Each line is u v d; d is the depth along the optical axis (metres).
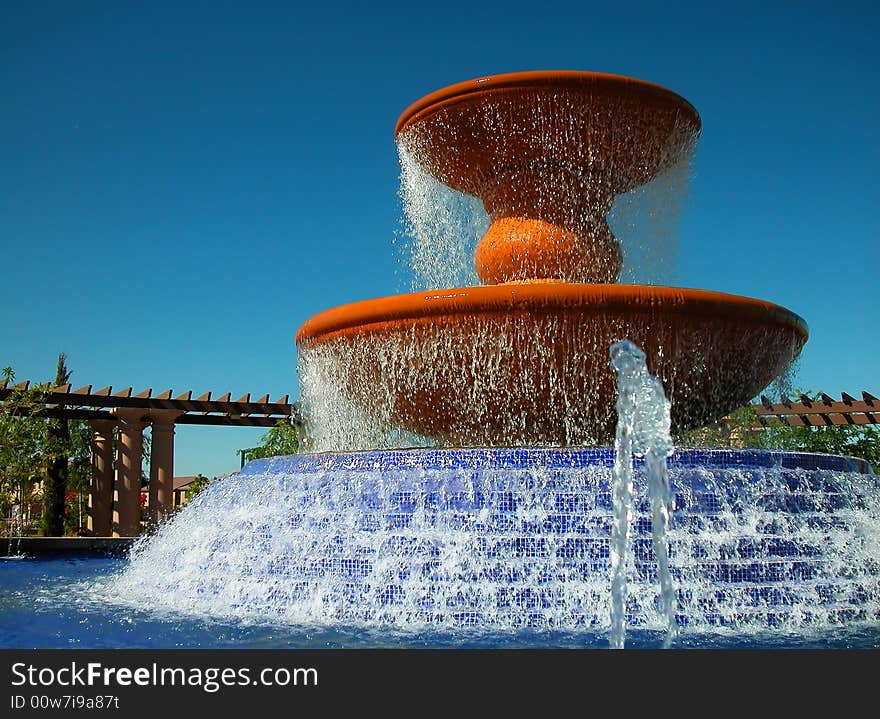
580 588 5.70
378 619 5.77
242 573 6.56
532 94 8.19
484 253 8.52
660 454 5.76
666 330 7.21
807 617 5.73
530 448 6.58
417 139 8.92
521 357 7.27
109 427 19.61
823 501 6.64
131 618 5.95
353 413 8.70
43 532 20.27
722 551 5.96
